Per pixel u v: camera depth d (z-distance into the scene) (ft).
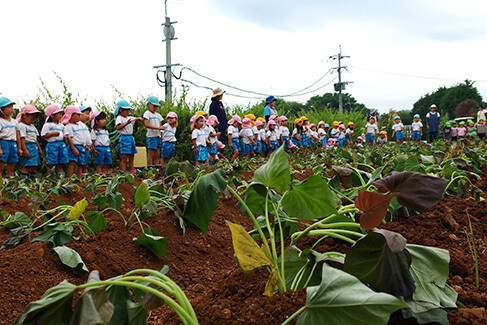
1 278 8.59
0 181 16.74
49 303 3.85
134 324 4.88
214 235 13.12
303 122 65.67
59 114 28.99
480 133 85.66
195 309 6.25
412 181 6.22
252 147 50.93
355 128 111.75
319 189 6.62
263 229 7.96
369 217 5.62
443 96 271.49
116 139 43.93
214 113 45.06
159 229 12.44
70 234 10.39
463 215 10.59
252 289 6.45
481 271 6.79
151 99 36.68
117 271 10.08
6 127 27.40
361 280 5.26
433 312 5.11
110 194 13.85
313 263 6.27
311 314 4.25
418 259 5.93
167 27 86.79
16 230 11.08
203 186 7.16
